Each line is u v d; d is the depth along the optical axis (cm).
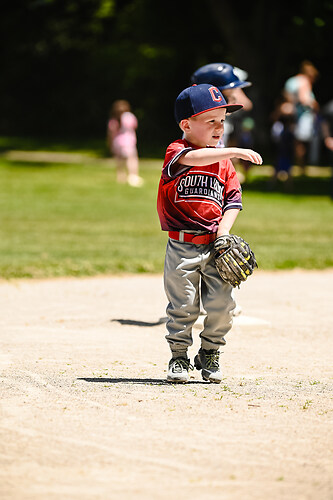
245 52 8119
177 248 1357
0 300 2223
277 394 1317
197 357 1449
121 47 10875
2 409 1205
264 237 3647
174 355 1402
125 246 3338
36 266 2777
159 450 1035
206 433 1104
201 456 1015
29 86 11556
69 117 11338
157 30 9850
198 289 1376
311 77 5622
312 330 1898
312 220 4300
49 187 5522
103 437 1082
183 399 1277
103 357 1588
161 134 10219
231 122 4866
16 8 11562
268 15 8081
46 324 1912
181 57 10200
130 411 1205
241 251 1315
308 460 1004
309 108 5584
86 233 3706
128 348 1681
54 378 1402
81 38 11562
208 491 909
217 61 10000
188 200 1346
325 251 3275
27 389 1323
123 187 5638
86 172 6462
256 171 6825
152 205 4856
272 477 948
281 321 2000
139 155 8281
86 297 2294
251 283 2598
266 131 8194
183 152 1320
